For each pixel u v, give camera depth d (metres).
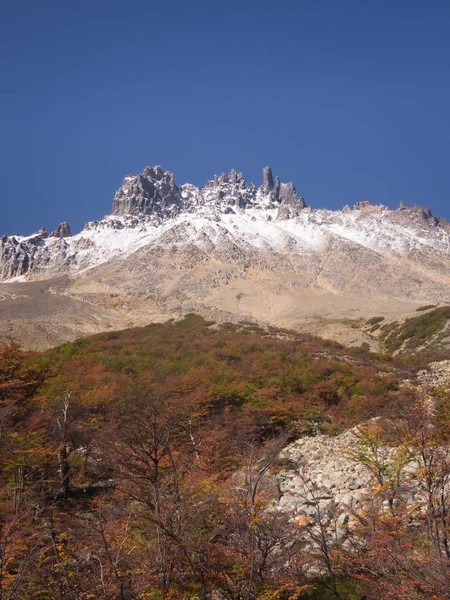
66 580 10.00
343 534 12.02
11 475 18.20
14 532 11.15
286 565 11.01
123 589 9.64
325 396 32.28
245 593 10.16
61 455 20.20
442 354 58.00
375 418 24.27
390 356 62.69
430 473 11.23
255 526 10.81
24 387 31.12
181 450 17.89
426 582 9.34
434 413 18.19
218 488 12.96
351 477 16.44
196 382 33.84
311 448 22.30
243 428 24.50
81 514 15.89
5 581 10.18
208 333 77.19
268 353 49.66
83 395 29.86
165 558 9.55
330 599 10.52
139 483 10.93
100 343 60.03
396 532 10.71
